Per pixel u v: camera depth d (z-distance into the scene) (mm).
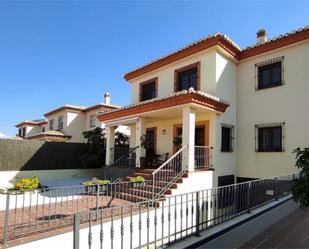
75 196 9969
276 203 7301
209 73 12312
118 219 6508
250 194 6586
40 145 16781
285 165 11156
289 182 8711
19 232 5652
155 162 13688
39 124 35000
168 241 4586
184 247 4328
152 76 15922
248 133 12648
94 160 17859
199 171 10281
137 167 12688
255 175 12133
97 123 25094
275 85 11922
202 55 12789
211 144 11578
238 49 12961
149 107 12008
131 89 17703
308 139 10602
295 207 8352
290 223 6797
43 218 6738
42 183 14609
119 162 14617
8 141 15562
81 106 27500
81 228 5750
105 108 24594
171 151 14234
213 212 5359
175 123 14203
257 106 12461
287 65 11578
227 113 12523
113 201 9094
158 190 9125
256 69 12688
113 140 15547
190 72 13562
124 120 13906
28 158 16203
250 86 12867
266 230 6230
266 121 12031
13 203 9078
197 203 4988
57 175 17188
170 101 10836
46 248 5320
